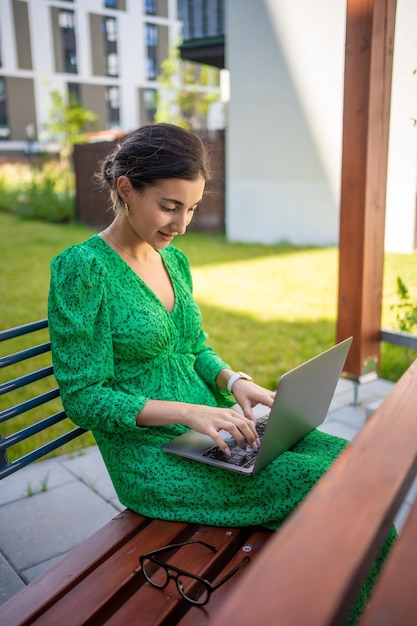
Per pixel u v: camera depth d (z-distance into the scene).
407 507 2.35
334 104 8.29
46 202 13.09
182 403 1.53
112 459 1.61
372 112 2.96
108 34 33.62
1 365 1.66
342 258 3.23
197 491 1.50
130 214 1.59
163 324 1.62
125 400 1.50
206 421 1.47
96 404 1.48
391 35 2.96
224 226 10.51
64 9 31.56
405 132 3.18
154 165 1.49
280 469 1.48
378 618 0.66
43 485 2.54
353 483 0.91
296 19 8.16
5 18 29.94
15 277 7.19
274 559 0.73
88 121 26.95
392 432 1.10
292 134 8.86
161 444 1.59
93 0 32.31
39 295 6.29
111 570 1.34
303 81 8.46
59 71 32.41
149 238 1.59
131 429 1.50
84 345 1.49
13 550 2.12
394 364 4.05
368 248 3.12
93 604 1.24
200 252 8.87
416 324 3.29
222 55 9.56
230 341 4.81
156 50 35.91
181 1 9.86
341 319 3.31
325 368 1.57
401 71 3.07
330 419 3.24
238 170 9.66
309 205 9.04
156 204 1.53
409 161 3.22
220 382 1.85
